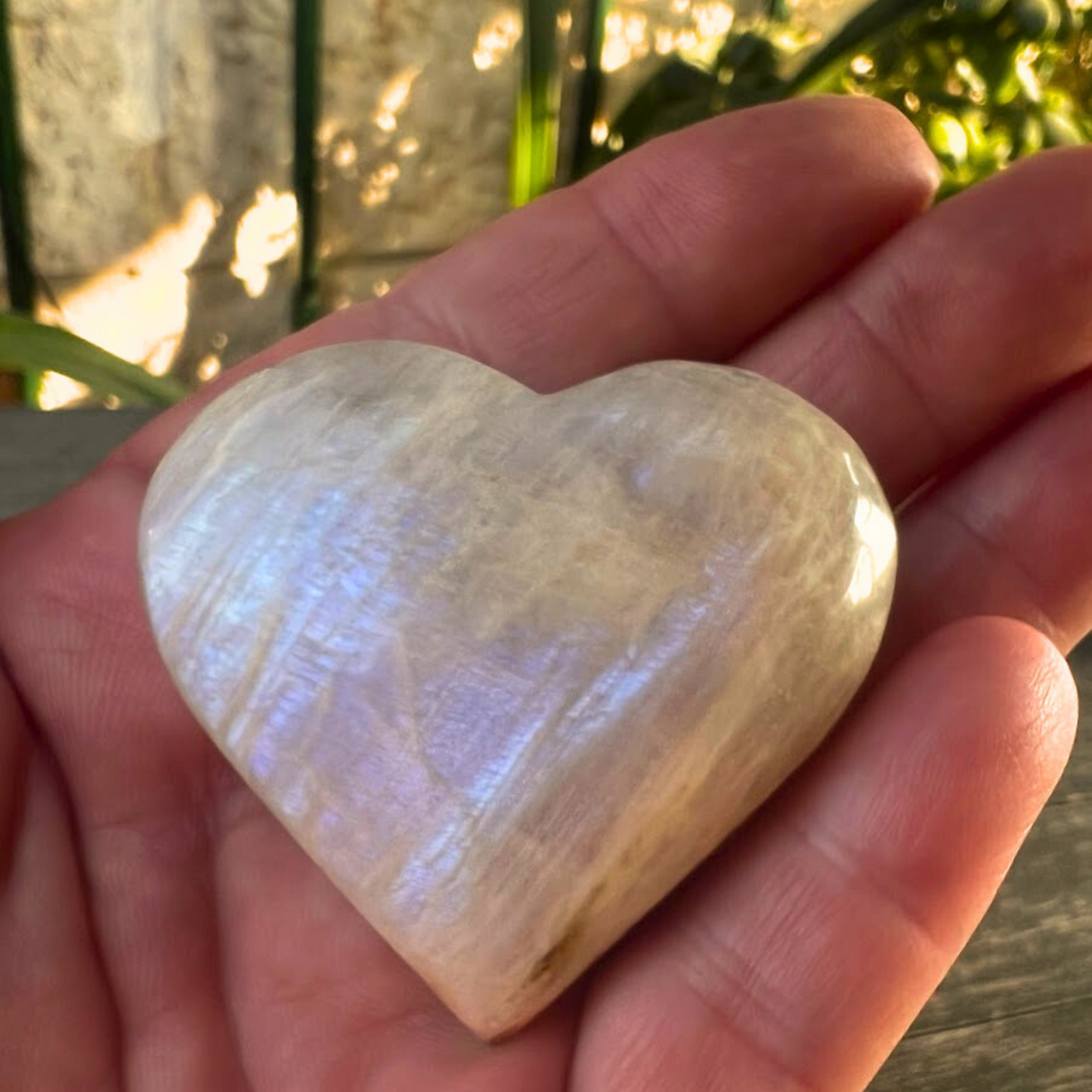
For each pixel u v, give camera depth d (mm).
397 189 220
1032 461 111
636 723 84
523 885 85
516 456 91
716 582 86
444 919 87
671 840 86
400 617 88
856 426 122
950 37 205
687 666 84
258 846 112
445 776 87
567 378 131
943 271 115
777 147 119
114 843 110
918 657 91
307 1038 98
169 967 104
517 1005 88
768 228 121
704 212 122
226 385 131
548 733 85
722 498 87
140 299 212
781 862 89
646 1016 86
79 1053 96
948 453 123
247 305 222
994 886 87
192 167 203
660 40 225
